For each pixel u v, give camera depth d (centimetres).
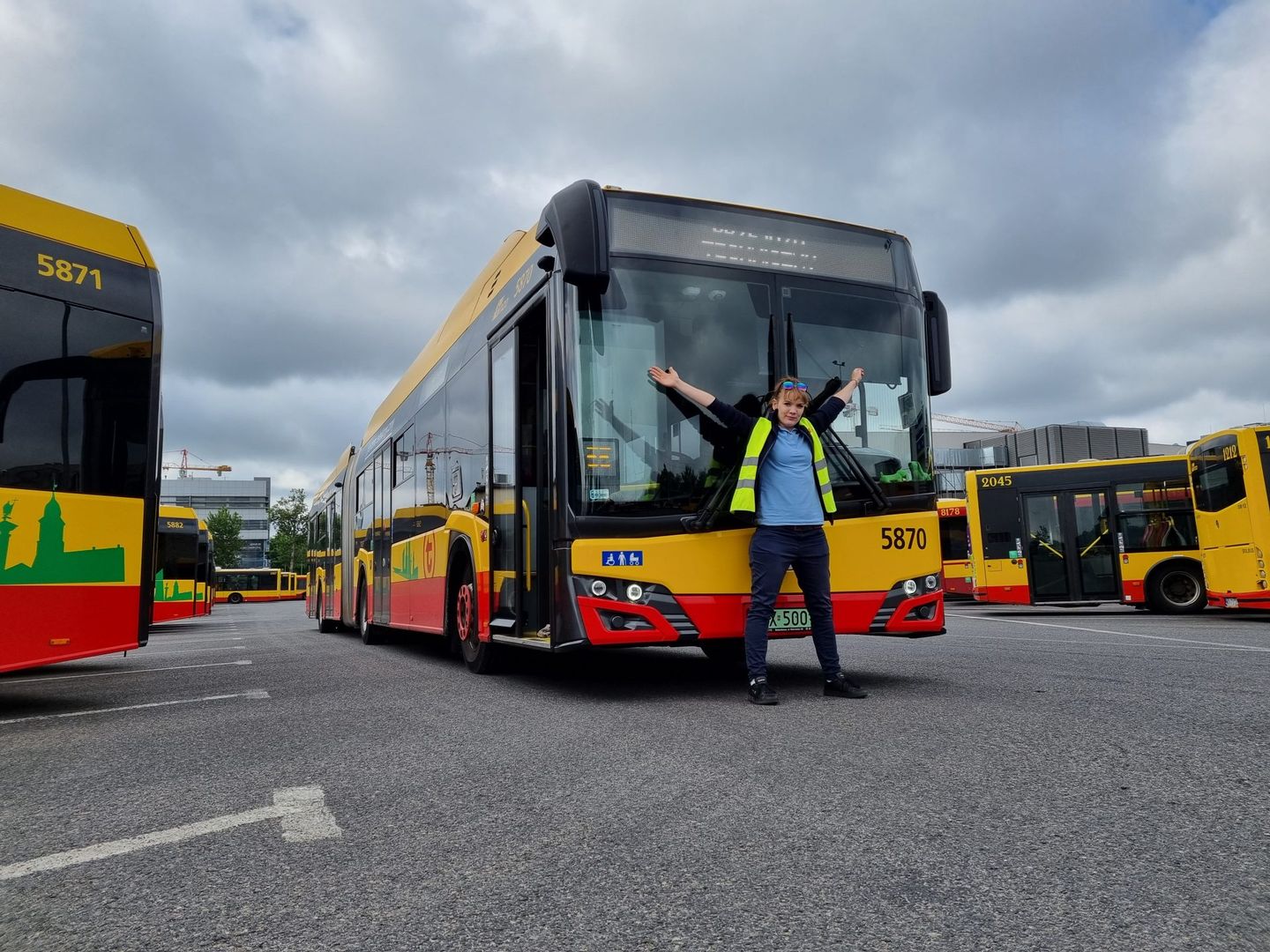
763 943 196
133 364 657
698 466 567
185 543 2483
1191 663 698
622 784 339
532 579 632
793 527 532
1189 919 203
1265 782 317
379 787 349
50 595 598
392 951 199
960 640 1023
